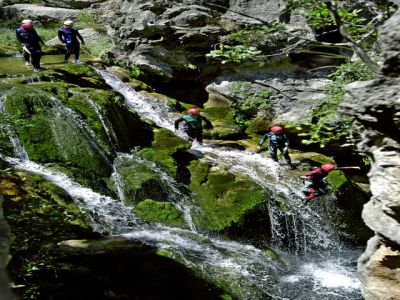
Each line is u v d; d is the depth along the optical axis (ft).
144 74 46.47
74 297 16.75
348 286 25.48
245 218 28.89
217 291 19.85
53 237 19.85
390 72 11.30
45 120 29.12
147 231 25.03
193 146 37.58
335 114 16.87
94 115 31.78
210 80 48.32
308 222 31.12
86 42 52.19
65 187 25.84
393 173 11.69
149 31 45.01
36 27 57.21
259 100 44.75
